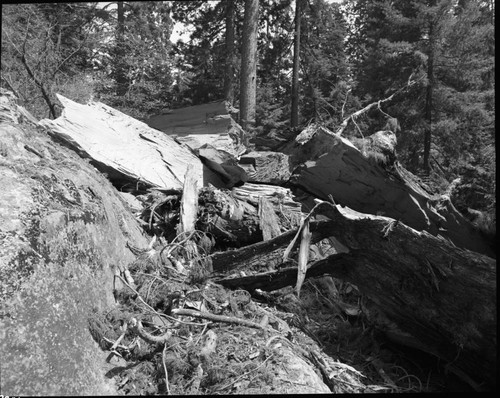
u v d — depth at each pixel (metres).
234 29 21.34
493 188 8.48
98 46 16.70
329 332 5.01
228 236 5.86
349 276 4.84
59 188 3.60
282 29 22.06
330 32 25.20
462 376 4.41
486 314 3.94
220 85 24.17
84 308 3.14
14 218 2.98
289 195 6.90
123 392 2.93
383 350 4.84
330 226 4.69
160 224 5.74
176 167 7.14
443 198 5.31
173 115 11.98
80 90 11.97
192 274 4.43
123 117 7.42
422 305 4.31
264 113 21.64
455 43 18.30
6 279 2.66
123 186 6.75
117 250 4.11
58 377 2.56
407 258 4.27
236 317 4.00
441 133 18.41
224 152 7.21
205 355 3.31
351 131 8.47
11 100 4.35
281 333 3.99
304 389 3.25
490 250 5.40
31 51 11.19
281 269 4.77
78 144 6.49
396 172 5.11
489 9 19.22
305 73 22.64
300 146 5.66
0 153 3.45
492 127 18.42
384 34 20.62
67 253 3.21
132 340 3.29
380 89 19.53
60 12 14.36
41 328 2.66
